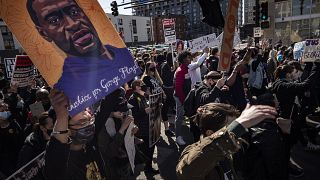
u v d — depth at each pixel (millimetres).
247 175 2881
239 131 1488
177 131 6070
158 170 4949
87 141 1987
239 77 4582
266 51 12219
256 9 14891
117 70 1862
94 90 1722
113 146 2967
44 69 1559
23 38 1518
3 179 3637
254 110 1535
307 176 4469
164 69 7887
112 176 2832
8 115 3857
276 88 4527
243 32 46500
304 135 5816
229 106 1881
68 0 1721
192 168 1485
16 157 3814
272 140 2779
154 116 4824
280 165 2816
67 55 1658
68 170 1931
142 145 4738
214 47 8383
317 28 32875
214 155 1469
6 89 6219
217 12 5062
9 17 1484
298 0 33938
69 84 1625
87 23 1783
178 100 5941
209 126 1795
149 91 5664
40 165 2041
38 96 4258
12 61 6570
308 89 4812
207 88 4410
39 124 2732
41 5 1604
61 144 1595
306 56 6215
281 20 35625
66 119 1598
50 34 1618
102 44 1829
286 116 4430
